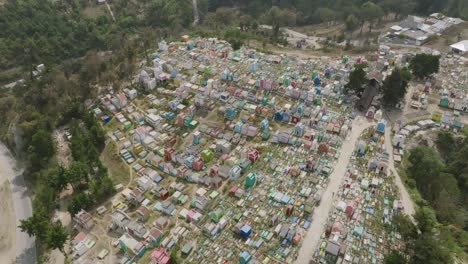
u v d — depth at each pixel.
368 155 112.94
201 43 186.00
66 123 141.25
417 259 76.81
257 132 124.38
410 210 94.75
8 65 195.62
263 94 143.12
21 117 137.88
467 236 88.88
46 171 113.00
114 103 142.00
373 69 156.88
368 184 102.12
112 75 156.88
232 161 111.06
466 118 130.62
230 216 94.81
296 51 189.00
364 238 87.75
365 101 133.50
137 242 88.31
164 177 110.00
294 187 102.62
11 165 128.62
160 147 120.50
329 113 131.12
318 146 115.69
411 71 152.50
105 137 128.12
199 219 94.31
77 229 97.12
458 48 179.00
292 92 140.00
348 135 121.56
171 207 97.56
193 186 105.44
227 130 126.31
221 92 142.25
